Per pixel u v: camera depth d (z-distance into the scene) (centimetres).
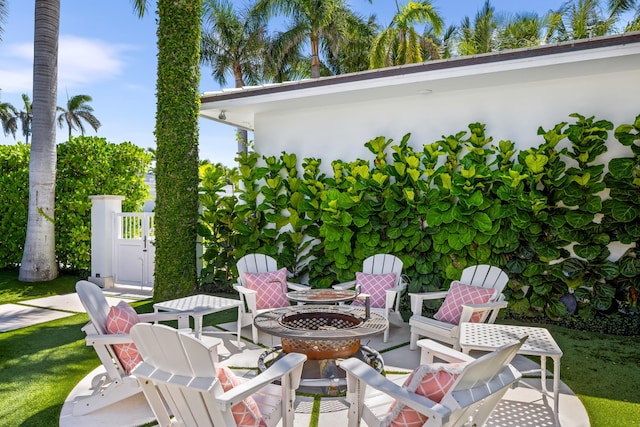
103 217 795
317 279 664
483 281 450
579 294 513
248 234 695
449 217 554
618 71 523
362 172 623
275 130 746
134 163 946
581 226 502
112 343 296
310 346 339
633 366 391
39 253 813
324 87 607
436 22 1675
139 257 778
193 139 667
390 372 377
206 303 440
